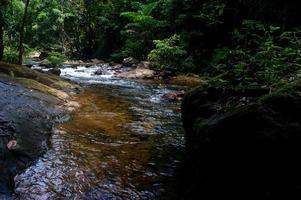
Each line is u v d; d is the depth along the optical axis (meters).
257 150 3.33
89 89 11.83
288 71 4.71
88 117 7.65
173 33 20.53
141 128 7.07
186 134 5.17
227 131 3.58
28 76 10.26
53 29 31.92
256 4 14.98
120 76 16.30
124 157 5.43
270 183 3.23
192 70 17.23
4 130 5.24
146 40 22.02
